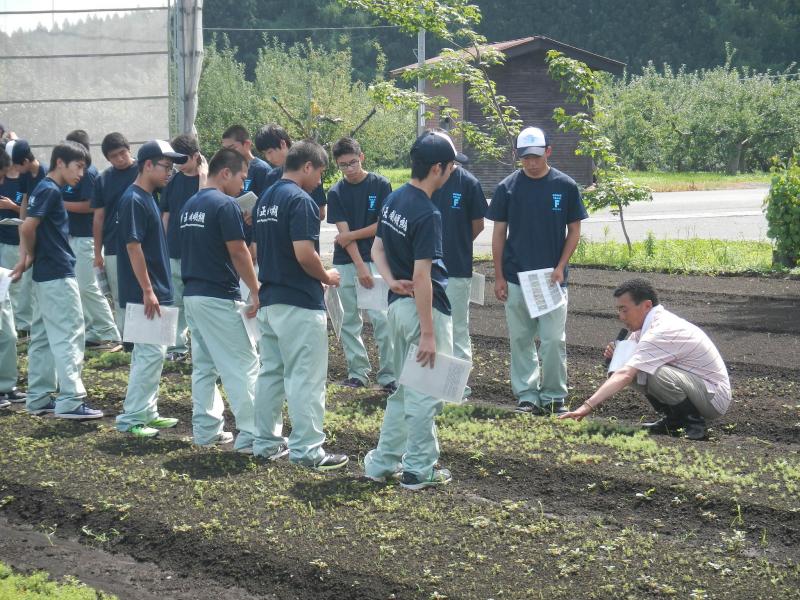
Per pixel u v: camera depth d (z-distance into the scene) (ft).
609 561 18.24
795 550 19.17
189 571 18.80
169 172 26.78
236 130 32.86
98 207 34.91
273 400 24.21
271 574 18.30
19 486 22.43
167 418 28.17
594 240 70.59
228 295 24.89
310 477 22.61
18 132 48.14
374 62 223.10
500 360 35.01
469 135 63.93
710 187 126.11
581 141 60.49
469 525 19.97
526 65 115.96
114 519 20.67
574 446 24.76
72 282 28.07
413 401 21.98
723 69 164.35
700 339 26.25
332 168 106.52
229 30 219.61
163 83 48.01
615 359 26.45
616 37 234.17
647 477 22.31
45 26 47.67
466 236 28.99
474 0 232.12
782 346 35.99
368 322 42.47
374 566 18.11
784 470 22.56
